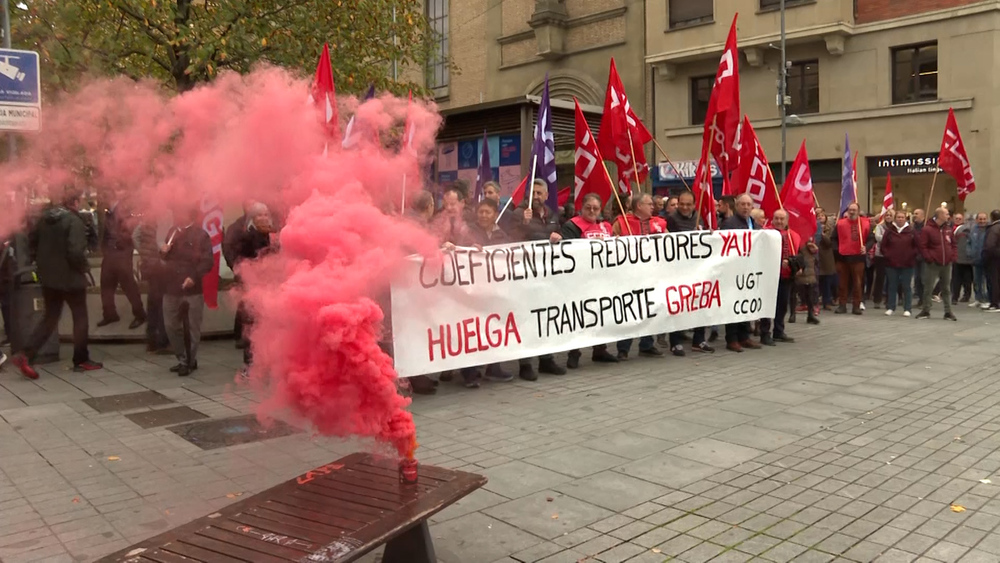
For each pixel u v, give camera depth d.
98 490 4.60
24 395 7.13
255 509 3.05
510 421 6.09
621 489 4.56
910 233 12.81
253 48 9.55
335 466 3.59
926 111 19.77
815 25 20.62
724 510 4.24
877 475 4.79
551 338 7.71
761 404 6.59
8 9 7.47
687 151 23.05
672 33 22.64
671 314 8.70
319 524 2.88
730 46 9.64
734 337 9.36
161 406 6.68
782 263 9.77
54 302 8.03
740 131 10.84
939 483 4.65
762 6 21.66
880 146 20.56
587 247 7.96
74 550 3.77
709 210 9.69
